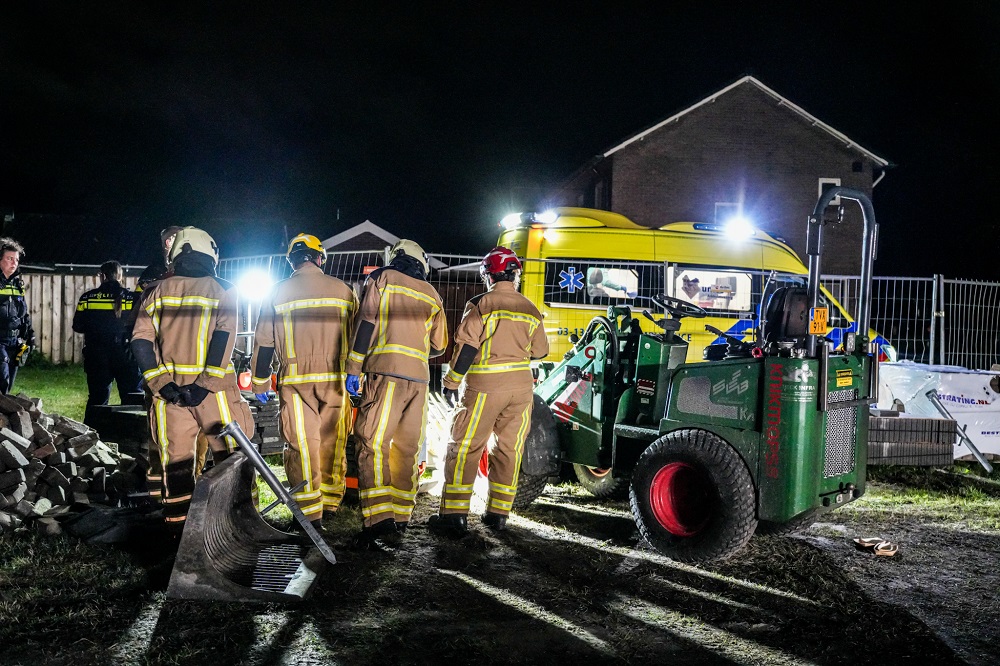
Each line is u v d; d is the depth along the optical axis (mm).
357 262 9875
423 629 3559
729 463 4316
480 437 4875
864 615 3838
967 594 4148
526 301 4992
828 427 4480
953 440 6922
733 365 4445
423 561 4418
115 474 5395
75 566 4062
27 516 4684
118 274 7426
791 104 26094
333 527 4949
